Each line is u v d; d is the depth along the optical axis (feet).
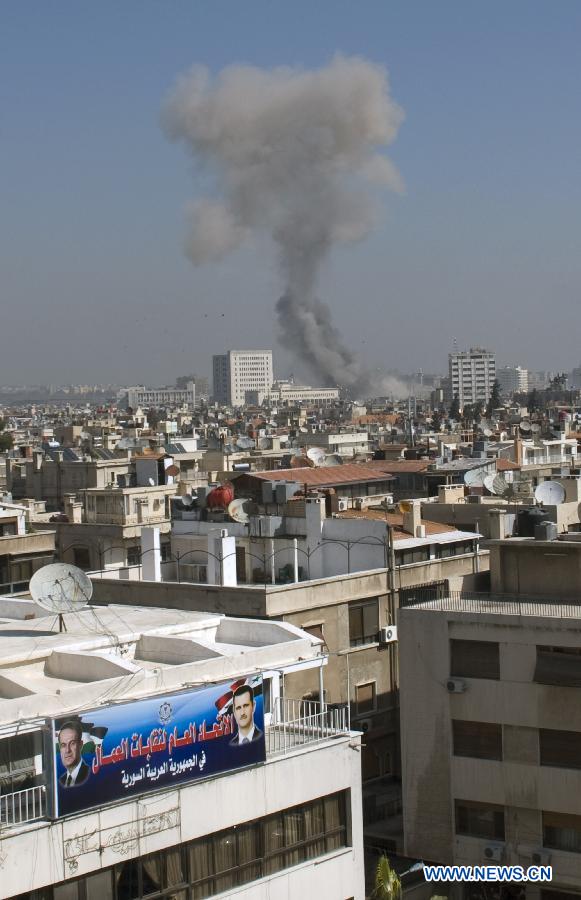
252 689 128.67
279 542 234.99
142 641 148.87
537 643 165.58
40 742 121.29
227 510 246.27
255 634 155.53
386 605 217.77
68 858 114.42
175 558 245.86
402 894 168.96
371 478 359.87
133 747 119.75
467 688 169.58
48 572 153.89
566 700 163.63
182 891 122.01
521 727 166.30
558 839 164.66
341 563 227.40
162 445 586.86
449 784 170.91
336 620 209.15
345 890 133.90
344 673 208.54
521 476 397.60
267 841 128.88
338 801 135.23
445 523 265.75
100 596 218.79
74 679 135.33
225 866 125.59
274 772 129.39
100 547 313.12
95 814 116.57
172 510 254.88
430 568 225.35
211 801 124.47
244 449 613.93
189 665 135.03
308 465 463.42
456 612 171.01
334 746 134.51
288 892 129.08
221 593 204.74
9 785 119.34
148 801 120.06
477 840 168.86
